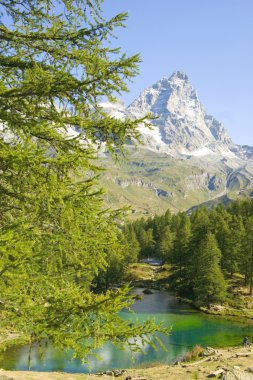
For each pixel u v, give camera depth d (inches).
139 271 3941.9
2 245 229.3
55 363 1173.1
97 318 273.1
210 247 2608.3
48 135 263.7
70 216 260.8
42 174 250.8
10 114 255.0
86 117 274.5
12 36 281.4
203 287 2486.5
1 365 1117.1
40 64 271.0
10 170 257.4
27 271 264.7
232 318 2186.3
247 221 3223.4
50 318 264.7
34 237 267.3
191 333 1787.6
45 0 301.3
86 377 840.9
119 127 267.1
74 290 304.3
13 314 256.1
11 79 272.4
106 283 3031.5
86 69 268.4
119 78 263.7
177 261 3617.1
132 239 4035.4
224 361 1031.6
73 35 280.8
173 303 2608.3
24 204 270.7
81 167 267.1
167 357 1322.6
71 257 302.0
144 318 2033.7
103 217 293.7
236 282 3016.7
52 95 256.4
